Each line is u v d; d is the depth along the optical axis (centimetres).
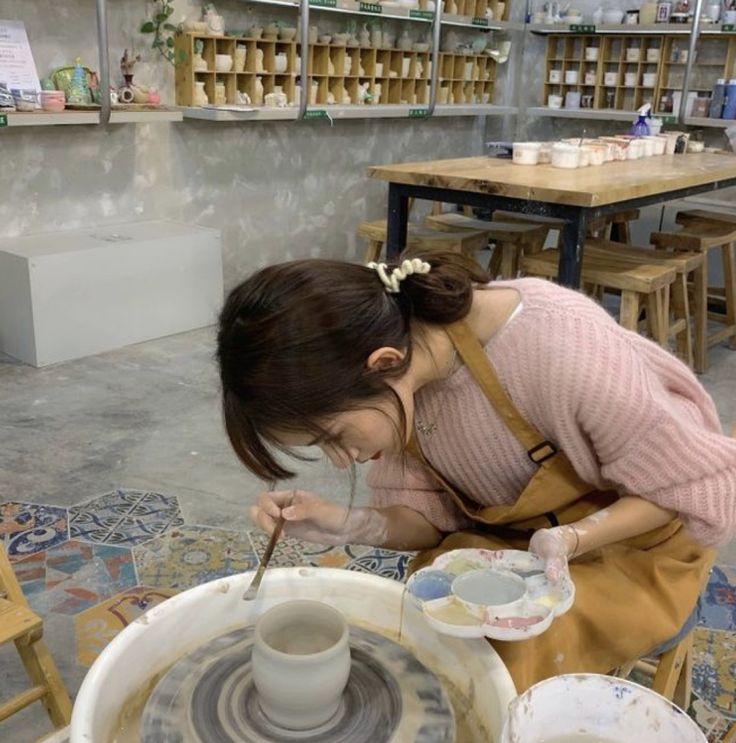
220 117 400
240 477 270
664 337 339
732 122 492
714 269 486
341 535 121
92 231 401
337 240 543
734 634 199
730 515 107
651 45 548
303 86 436
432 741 89
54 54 371
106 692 91
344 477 273
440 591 103
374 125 542
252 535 237
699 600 141
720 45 521
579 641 109
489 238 393
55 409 314
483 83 595
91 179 403
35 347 351
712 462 105
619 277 312
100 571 217
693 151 441
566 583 100
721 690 180
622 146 381
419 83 541
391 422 95
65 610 201
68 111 349
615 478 110
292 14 468
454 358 109
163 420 310
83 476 266
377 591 108
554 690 86
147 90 388
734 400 351
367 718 91
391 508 129
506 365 108
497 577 104
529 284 112
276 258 509
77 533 234
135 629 98
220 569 221
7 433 292
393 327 94
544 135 628
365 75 501
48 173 386
